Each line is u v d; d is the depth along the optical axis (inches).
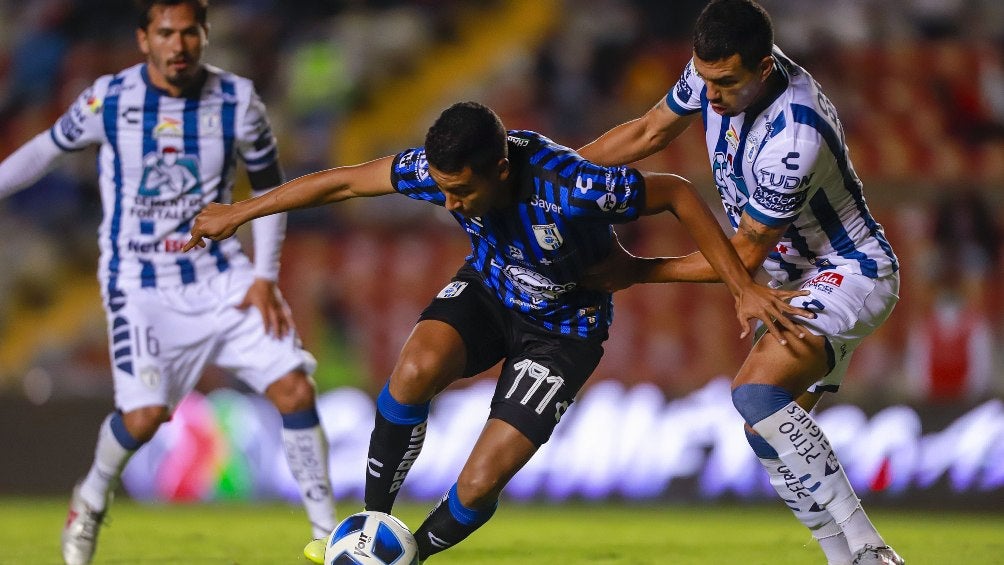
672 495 1331.2
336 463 1363.2
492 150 541.0
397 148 2151.8
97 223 1998.0
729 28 561.0
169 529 1077.1
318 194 611.2
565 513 1288.1
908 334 1654.8
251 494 1354.6
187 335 787.4
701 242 583.2
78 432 1416.1
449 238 1851.6
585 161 575.8
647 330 1689.2
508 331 637.3
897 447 1305.4
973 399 1296.8
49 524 1113.4
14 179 807.1
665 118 670.5
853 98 2018.9
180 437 1375.5
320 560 659.4
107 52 2182.6
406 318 1777.8
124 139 782.5
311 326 1774.1
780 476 643.5
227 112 789.9
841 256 635.5
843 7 2166.6
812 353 608.1
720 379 1342.3
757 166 602.9
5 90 2169.0
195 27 759.7
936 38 2154.3
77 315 1934.1
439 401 1358.3
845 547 649.0
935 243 1731.1
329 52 2121.1
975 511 1278.3
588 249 595.5
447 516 596.4
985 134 1959.9
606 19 2212.1
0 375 1847.9
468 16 2415.1
